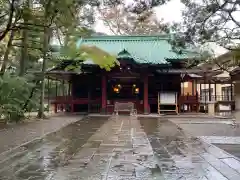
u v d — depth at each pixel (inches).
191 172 247.0
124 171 250.1
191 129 576.7
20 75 730.8
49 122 722.2
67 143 404.5
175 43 410.3
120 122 736.3
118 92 1131.9
